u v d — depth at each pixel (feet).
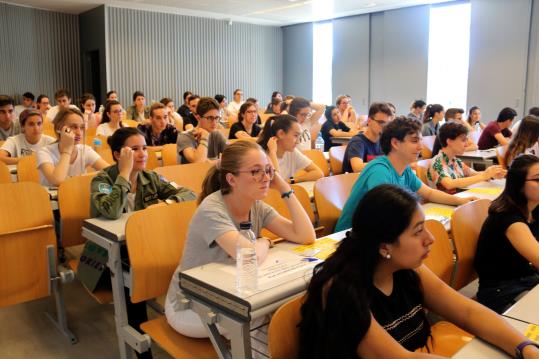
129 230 6.00
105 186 7.35
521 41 27.81
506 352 3.82
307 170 11.19
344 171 11.84
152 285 6.19
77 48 34.73
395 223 3.79
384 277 4.17
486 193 9.61
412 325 4.35
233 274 4.50
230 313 4.14
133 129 7.65
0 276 6.95
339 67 37.42
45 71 33.35
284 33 41.52
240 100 32.14
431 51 31.99
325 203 8.57
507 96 28.68
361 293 3.72
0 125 15.93
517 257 6.32
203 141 12.70
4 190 7.14
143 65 33.91
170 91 35.53
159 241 6.23
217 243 5.17
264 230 6.56
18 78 32.12
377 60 35.09
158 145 15.70
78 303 9.46
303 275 4.44
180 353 5.22
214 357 5.13
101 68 32.63
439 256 5.98
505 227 6.25
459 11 30.53
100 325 8.60
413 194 3.95
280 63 41.93
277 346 3.79
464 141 10.57
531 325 4.09
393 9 33.47
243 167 5.28
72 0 30.48
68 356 7.61
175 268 6.34
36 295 7.39
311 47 39.37
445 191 10.55
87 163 10.68
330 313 3.67
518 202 6.24
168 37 34.99
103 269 6.75
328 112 23.85
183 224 6.48
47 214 7.45
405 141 7.66
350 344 3.67
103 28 31.91
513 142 11.82
